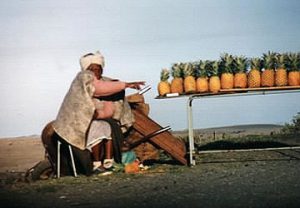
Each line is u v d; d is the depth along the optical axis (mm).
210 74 6266
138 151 6309
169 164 6543
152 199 4695
